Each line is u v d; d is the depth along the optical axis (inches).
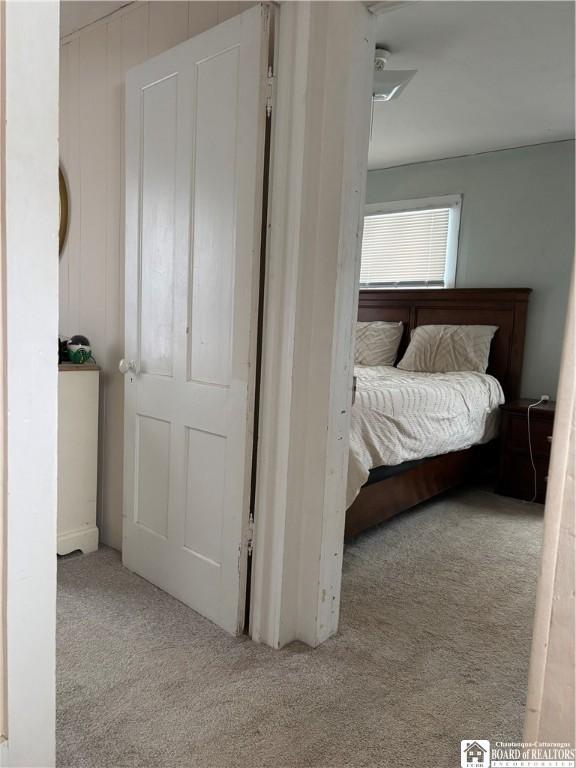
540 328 162.9
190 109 78.0
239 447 73.8
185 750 55.3
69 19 99.5
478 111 137.9
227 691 64.6
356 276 72.4
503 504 143.8
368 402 107.8
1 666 41.0
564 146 157.0
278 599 73.3
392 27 100.3
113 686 64.5
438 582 97.0
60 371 95.0
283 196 69.8
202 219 77.5
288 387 71.2
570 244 157.3
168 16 87.7
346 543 114.0
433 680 68.9
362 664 71.5
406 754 56.3
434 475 132.7
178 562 84.7
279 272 70.7
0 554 40.1
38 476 41.1
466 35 102.9
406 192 187.0
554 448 23.3
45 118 38.8
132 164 88.7
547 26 99.1
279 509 72.7
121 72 95.9
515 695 66.9
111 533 105.2
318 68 68.1
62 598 84.7
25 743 42.4
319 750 56.2
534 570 103.4
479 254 173.3
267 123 70.5
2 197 37.3
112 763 53.1
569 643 23.2
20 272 38.6
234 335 73.5
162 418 86.3
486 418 148.3
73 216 108.3
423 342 170.1
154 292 86.4
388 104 134.0
